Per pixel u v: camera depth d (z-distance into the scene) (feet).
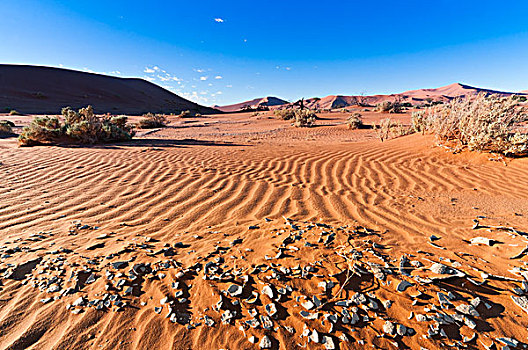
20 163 18.13
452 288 5.68
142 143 30.32
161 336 4.94
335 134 47.75
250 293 5.81
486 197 11.84
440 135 21.79
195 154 22.79
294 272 6.36
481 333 4.75
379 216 9.74
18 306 5.52
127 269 6.64
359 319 5.13
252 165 18.66
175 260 7.01
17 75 158.30
